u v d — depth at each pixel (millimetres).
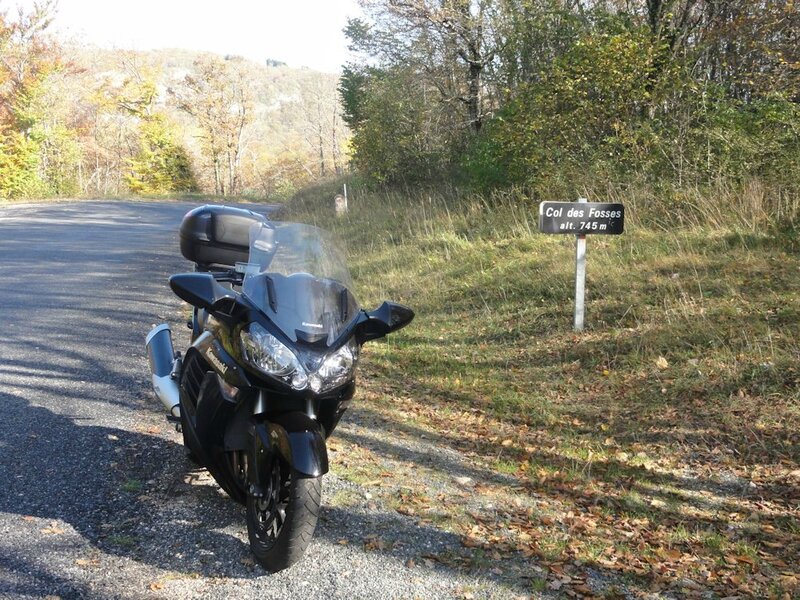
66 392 6504
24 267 13234
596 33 14203
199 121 75438
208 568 3914
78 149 58031
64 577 3715
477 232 13859
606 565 4211
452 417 6770
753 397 6527
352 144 23609
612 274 9891
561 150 13703
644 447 5996
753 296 8461
